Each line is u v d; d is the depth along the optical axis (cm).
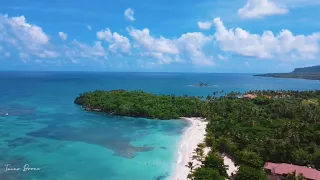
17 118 14175
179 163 7962
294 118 12794
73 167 7600
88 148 9275
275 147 7881
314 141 9025
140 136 10919
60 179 6812
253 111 13625
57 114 15438
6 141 9912
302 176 6378
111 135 11025
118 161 8100
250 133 9800
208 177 6372
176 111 14950
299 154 7662
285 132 9262
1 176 6875
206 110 14762
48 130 11669
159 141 10206
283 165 6988
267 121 11750
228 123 11394
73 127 12312
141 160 8206
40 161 7988
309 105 15738
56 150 9000
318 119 12181
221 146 8819
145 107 14912
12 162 7856
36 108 17462
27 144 9581
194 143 9931
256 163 7044
